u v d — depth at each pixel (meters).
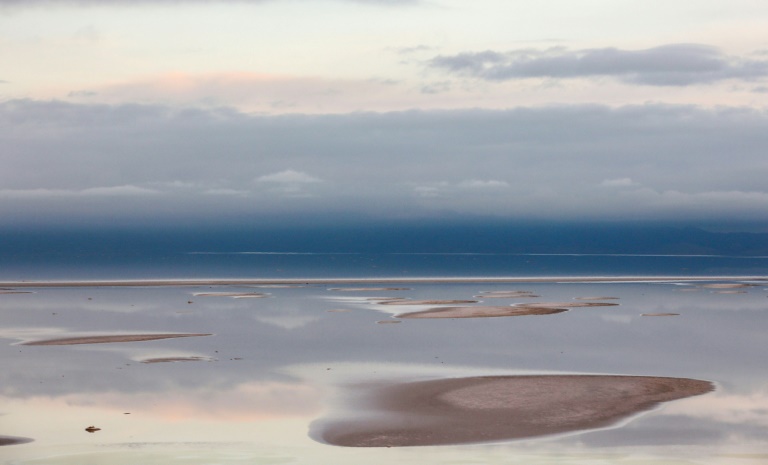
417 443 28.23
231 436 29.22
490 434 29.41
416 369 42.81
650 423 31.11
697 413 32.72
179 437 29.12
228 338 55.72
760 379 40.06
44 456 26.86
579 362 45.31
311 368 43.16
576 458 26.53
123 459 26.48
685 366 44.09
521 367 43.53
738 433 29.66
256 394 36.22
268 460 26.30
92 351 49.41
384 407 33.53
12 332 58.75
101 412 33.00
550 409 33.09
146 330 60.19
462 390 36.72
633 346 52.03
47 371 42.28
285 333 58.56
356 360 45.97
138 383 38.91
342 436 29.14
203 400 35.06
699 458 26.61
